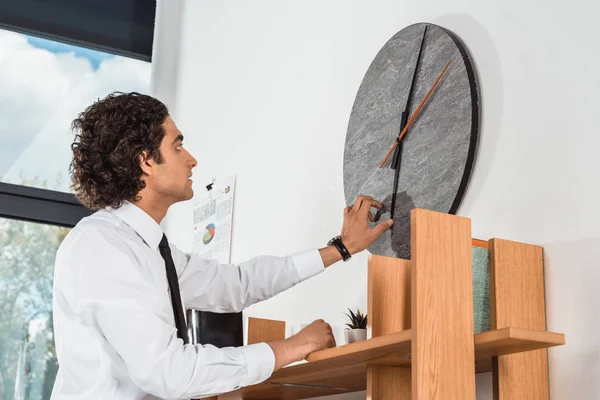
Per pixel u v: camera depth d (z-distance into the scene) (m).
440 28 1.93
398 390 1.65
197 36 3.88
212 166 3.37
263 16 3.11
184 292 1.85
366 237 1.90
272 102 2.88
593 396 1.39
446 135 1.83
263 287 1.91
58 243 4.05
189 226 3.54
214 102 3.48
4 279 3.90
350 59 2.39
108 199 1.66
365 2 2.36
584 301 1.44
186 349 1.48
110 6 4.41
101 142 1.67
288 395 2.21
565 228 1.51
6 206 3.98
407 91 2.00
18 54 4.20
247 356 1.52
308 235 2.45
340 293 2.22
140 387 1.46
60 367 1.55
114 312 1.46
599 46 1.51
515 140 1.67
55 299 1.55
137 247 1.60
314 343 1.61
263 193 2.82
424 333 1.30
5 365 3.78
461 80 1.81
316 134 2.51
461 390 1.30
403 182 1.94
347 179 2.19
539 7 1.67
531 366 1.47
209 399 2.22
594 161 1.47
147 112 1.71
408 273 1.66
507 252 1.51
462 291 1.35
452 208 1.77
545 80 1.62
